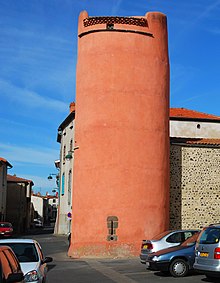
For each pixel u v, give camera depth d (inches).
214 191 952.3
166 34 930.7
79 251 833.5
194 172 949.8
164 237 616.1
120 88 863.1
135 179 842.8
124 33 880.3
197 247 481.7
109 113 856.9
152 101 878.4
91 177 850.1
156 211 852.6
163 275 563.5
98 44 882.8
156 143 872.3
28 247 423.8
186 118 1274.6
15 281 249.9
